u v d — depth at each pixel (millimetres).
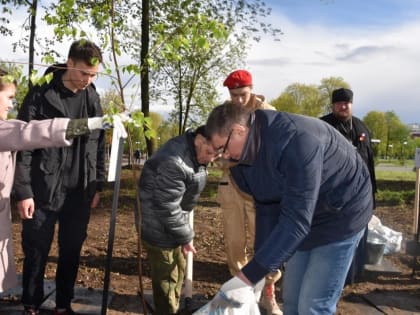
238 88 3998
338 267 2496
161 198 2996
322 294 2521
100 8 2863
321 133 2281
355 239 2494
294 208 2139
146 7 11180
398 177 19703
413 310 4055
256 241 2697
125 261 5059
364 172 2516
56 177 3299
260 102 4094
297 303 2711
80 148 3406
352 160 2432
